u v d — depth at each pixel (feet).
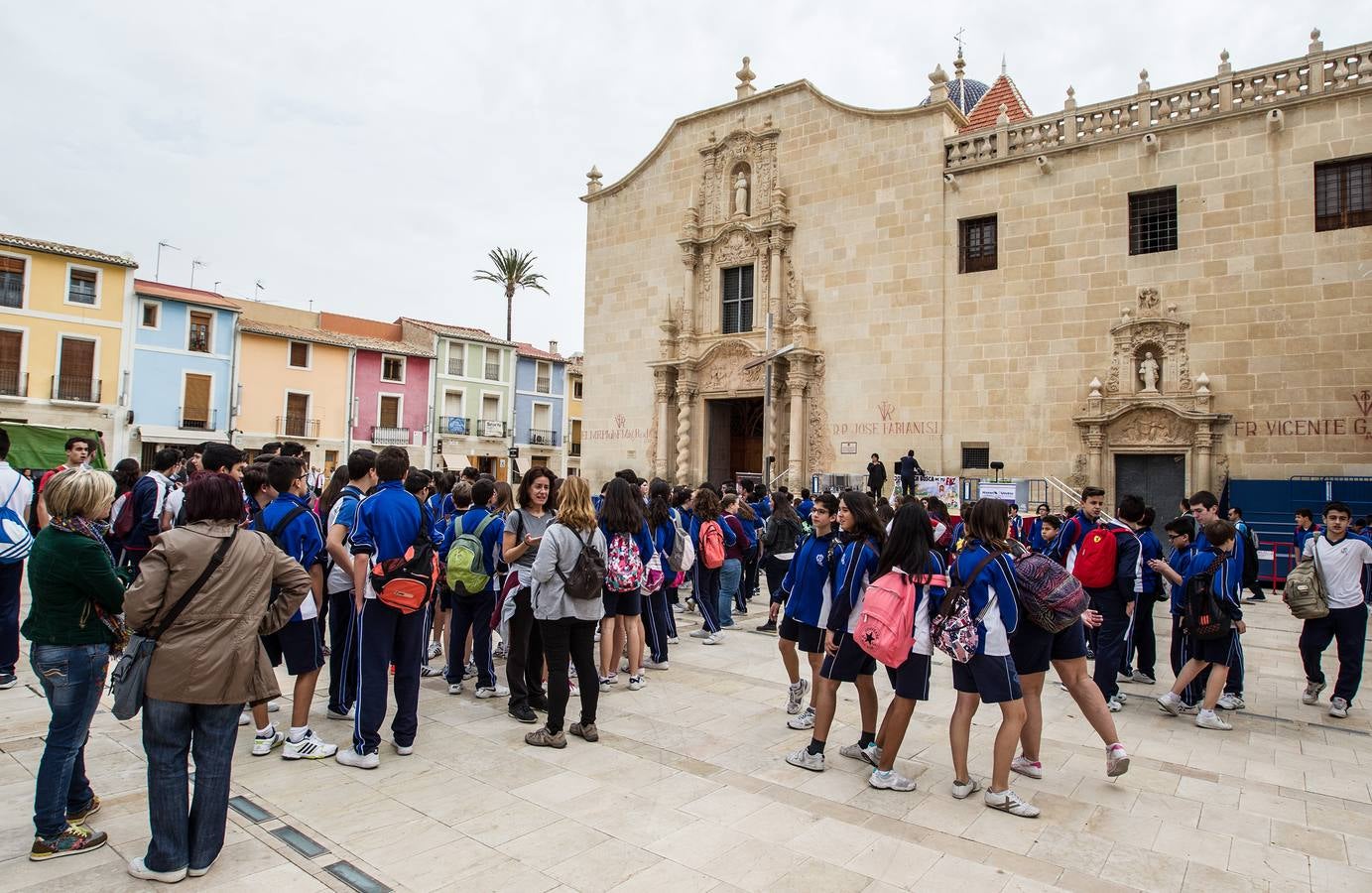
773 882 15.51
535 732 23.34
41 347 112.16
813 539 24.86
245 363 132.16
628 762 21.97
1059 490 67.00
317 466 139.13
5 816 17.49
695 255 90.63
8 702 25.39
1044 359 69.21
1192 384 62.90
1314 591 28.37
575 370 184.75
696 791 20.02
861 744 22.67
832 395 79.82
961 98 114.42
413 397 152.97
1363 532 51.06
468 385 161.79
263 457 27.66
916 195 76.18
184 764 14.94
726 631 41.45
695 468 89.10
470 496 31.81
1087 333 67.46
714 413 91.25
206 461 24.31
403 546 21.35
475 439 161.79
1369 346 57.16
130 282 119.85
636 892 14.98
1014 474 69.82
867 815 18.92
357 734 21.07
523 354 172.35
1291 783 21.76
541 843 16.88
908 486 67.77
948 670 34.60
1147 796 20.62
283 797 19.01
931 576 20.39
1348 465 57.36
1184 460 63.77
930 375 74.33
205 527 15.20
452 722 25.32
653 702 28.22
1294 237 59.98
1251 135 61.87
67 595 15.44
